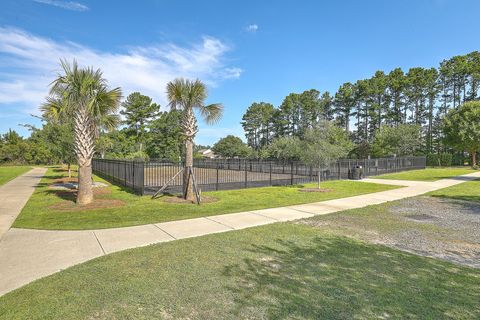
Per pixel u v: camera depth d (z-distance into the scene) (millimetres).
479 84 47688
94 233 6164
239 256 4770
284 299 3342
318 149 14039
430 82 51219
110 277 3912
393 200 10938
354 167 20219
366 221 7441
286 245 5379
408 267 4344
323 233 6246
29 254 4855
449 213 8516
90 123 9984
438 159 41625
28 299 3311
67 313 3018
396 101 55438
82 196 9695
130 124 57406
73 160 18062
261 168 24703
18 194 12219
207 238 5793
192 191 10961
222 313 3041
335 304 3230
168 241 5609
